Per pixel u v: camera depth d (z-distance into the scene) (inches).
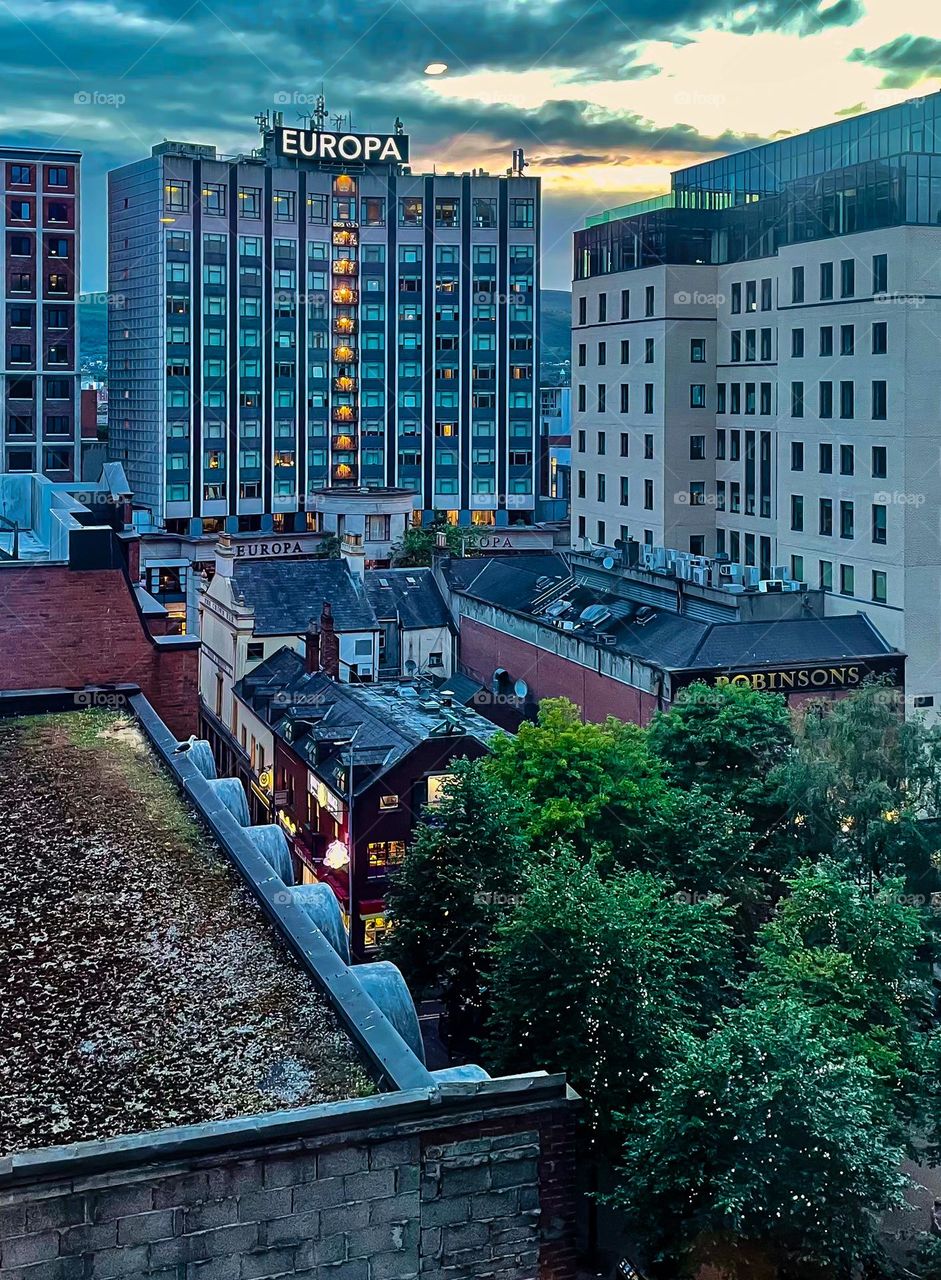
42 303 6166.3
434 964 1902.1
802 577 3612.2
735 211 4133.9
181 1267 540.1
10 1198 514.3
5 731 1173.7
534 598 3762.3
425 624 4050.2
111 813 963.3
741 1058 1328.7
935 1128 1601.9
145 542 6112.2
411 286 6530.5
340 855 2674.7
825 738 2309.3
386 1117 566.3
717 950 1827.0
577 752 2174.0
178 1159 536.4
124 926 781.9
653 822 2156.7
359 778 2650.1
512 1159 588.7
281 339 6358.3
